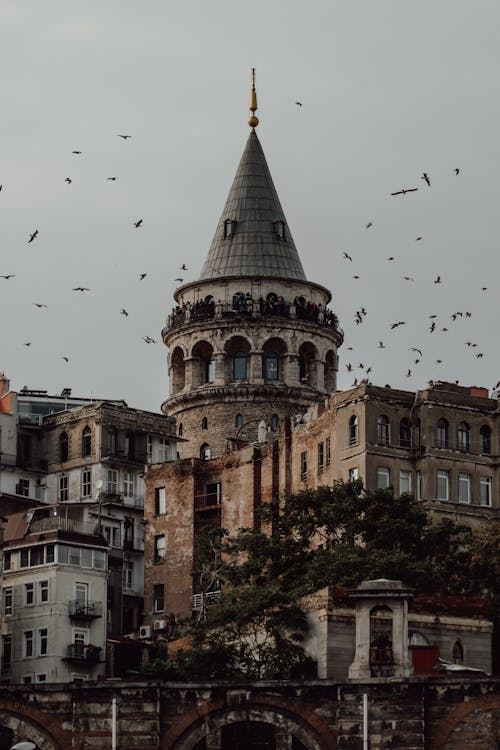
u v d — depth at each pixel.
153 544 178.50
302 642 133.62
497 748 113.88
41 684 116.31
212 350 198.75
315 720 115.06
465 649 136.12
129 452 192.88
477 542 147.00
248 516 173.88
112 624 177.25
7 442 191.38
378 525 147.75
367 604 117.88
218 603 147.12
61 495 191.88
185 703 116.06
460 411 166.00
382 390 164.62
